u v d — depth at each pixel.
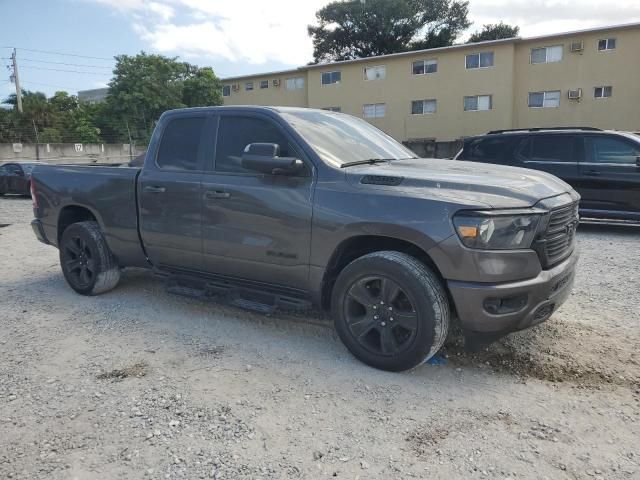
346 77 36.19
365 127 4.84
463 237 3.11
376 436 2.77
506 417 2.95
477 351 3.54
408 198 3.31
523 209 3.18
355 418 2.95
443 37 45.03
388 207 3.35
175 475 2.47
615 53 28.27
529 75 30.64
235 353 3.87
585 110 29.45
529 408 3.04
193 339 4.16
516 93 31.11
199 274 4.55
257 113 4.15
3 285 5.97
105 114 42.16
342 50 48.34
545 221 3.26
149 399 3.18
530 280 3.21
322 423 2.90
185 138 4.54
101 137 42.44
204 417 2.97
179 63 42.78
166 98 41.19
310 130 4.05
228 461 2.57
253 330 4.34
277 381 3.40
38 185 5.66
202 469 2.51
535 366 3.57
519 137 9.33
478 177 3.51
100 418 2.97
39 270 6.73
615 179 8.51
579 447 2.65
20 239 9.32
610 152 8.62
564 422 2.89
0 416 3.02
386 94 34.81
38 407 3.11
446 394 3.22
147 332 4.33
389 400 3.14
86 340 4.17
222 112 4.36
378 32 45.50
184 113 4.60
